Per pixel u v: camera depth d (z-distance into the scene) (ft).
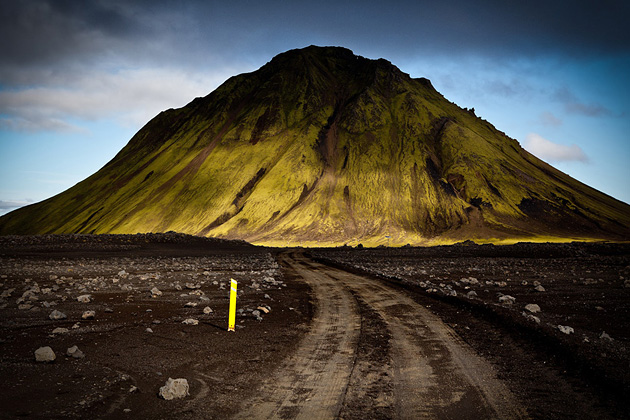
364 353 33.65
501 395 24.59
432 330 41.88
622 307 54.90
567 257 179.01
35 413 20.27
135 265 119.34
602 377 26.45
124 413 20.98
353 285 81.76
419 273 106.52
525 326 40.47
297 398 23.97
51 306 48.78
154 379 26.12
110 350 31.71
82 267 107.76
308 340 37.86
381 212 606.96
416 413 22.03
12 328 36.70
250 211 626.23
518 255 192.13
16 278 78.43
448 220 580.30
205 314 48.08
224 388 25.23
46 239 209.05
